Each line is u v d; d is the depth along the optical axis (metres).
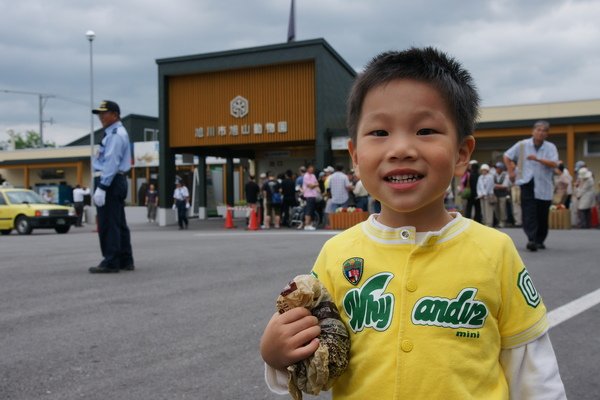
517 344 1.44
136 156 34.03
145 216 29.38
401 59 1.39
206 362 3.57
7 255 9.73
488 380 1.38
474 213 16.38
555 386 1.43
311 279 1.42
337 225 15.52
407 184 1.35
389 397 1.36
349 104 1.50
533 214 8.11
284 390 1.42
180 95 21.17
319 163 18.78
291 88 19.59
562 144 22.52
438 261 1.42
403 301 1.40
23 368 3.48
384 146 1.37
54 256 9.48
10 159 41.31
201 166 26.19
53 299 5.57
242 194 30.20
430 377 1.34
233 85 20.39
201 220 24.73
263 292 5.76
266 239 12.02
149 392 3.07
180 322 4.57
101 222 7.20
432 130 1.36
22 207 18.58
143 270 7.41
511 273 1.44
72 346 3.94
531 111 22.52
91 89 27.47
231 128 20.42
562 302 4.86
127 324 4.52
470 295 1.39
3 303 5.40
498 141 22.86
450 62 1.44
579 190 14.56
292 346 1.33
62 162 38.97
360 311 1.45
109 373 3.38
